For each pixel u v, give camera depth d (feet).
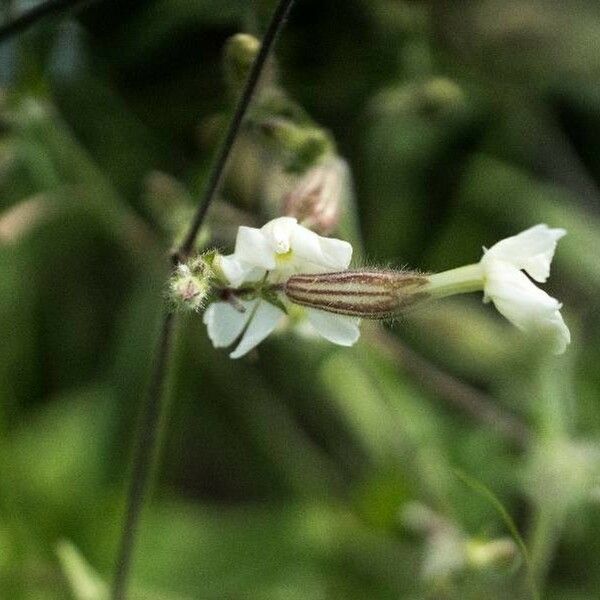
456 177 1.49
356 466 1.45
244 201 1.37
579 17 1.48
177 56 1.44
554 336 1.14
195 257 1.13
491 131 1.50
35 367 1.46
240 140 1.35
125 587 1.23
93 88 1.43
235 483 1.49
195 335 1.43
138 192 1.43
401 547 1.38
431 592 1.26
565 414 1.32
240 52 1.20
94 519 1.40
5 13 1.32
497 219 1.49
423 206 1.49
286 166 1.22
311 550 1.40
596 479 1.28
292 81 1.44
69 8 1.23
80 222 1.46
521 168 1.50
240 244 1.12
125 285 1.49
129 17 1.42
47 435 1.41
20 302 1.44
